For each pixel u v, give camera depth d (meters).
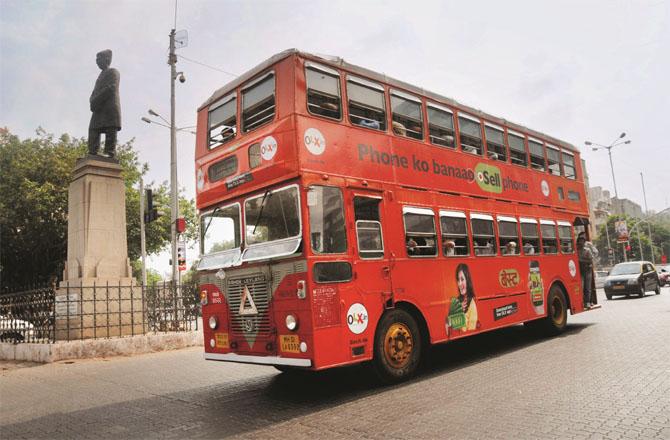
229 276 7.95
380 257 7.93
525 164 12.57
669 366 7.59
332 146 7.56
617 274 25.56
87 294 14.26
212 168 8.66
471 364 9.05
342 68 8.09
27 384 9.62
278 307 7.11
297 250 6.79
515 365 8.61
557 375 7.51
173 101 21.16
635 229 78.50
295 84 7.25
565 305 12.90
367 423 5.67
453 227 9.67
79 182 15.52
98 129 16.31
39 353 12.42
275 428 5.73
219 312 8.12
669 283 35.38
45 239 27.84
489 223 10.73
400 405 6.39
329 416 6.11
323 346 6.73
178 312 15.47
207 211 8.69
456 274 9.44
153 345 13.76
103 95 16.31
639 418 5.22
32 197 26.36
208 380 9.20
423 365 9.30
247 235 7.73
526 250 11.80
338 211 7.43
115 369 10.99
